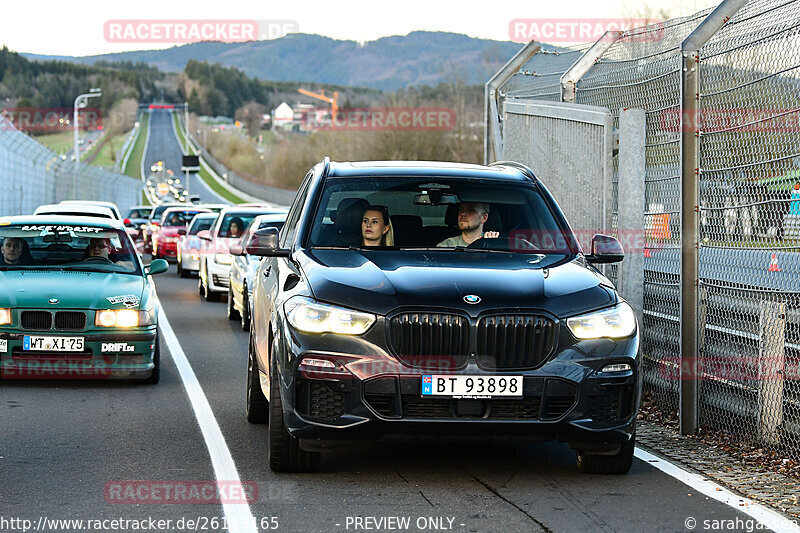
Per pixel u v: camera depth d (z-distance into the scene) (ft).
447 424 22.21
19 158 144.77
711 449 27.09
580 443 23.15
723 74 28.09
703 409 29.27
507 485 22.84
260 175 604.08
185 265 96.68
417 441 22.52
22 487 22.30
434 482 23.09
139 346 36.88
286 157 427.33
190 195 533.14
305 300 23.17
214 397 35.17
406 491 22.24
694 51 29.27
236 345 50.21
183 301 73.51
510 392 22.24
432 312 22.31
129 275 39.68
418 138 265.13
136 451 26.25
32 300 36.42
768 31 25.73
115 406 33.14
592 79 39.22
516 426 22.38
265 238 26.66
